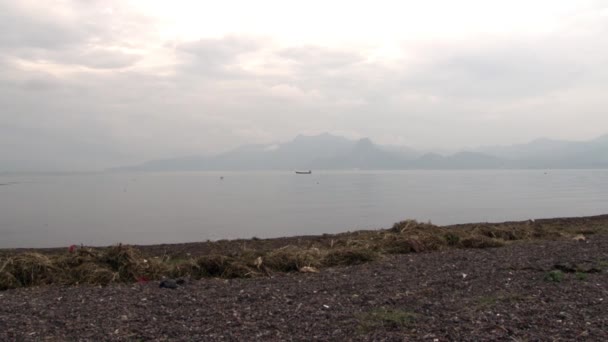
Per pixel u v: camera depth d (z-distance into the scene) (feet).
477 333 21.45
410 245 50.08
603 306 25.49
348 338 21.30
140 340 21.47
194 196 217.15
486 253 46.19
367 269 39.50
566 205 145.59
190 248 54.44
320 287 32.37
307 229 93.81
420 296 29.01
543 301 26.86
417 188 267.18
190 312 26.12
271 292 30.99
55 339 21.62
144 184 395.75
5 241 80.33
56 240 81.61
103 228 98.12
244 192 248.93
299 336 21.71
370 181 393.09
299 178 517.96
